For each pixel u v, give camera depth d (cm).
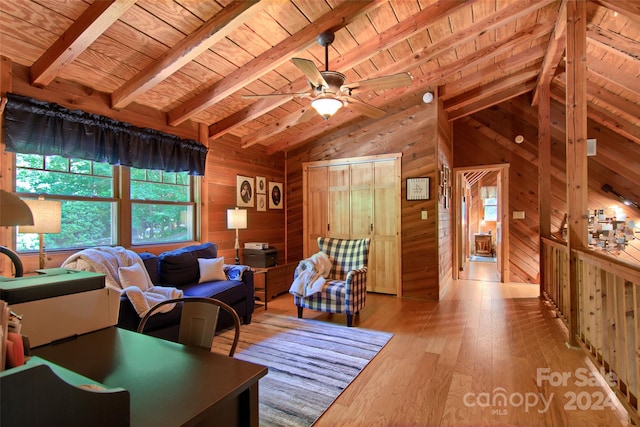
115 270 296
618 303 220
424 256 504
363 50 360
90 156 324
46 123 294
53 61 270
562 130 593
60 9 243
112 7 233
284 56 326
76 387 65
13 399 55
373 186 546
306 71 262
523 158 611
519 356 292
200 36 284
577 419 203
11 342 73
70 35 257
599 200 568
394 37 344
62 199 319
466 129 649
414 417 205
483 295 523
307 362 282
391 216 532
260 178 568
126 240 370
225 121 457
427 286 500
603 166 568
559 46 418
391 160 532
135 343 136
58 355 124
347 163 569
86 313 146
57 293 136
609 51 413
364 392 235
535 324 379
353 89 299
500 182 648
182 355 125
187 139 427
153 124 391
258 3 257
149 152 380
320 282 391
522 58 471
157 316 283
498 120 629
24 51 271
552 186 598
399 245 520
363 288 409
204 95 380
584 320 293
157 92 367
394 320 399
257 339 336
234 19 267
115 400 72
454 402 221
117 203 363
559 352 300
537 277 601
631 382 203
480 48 436
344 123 569
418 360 286
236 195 515
